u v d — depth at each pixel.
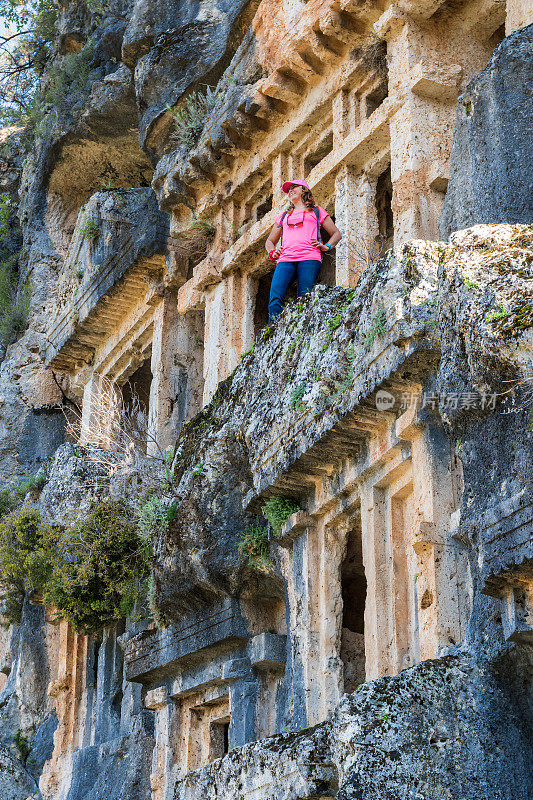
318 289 9.70
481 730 6.71
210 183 14.49
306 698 9.60
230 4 15.65
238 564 11.02
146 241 15.94
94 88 20.23
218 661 11.57
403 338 7.82
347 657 9.90
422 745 6.60
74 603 14.20
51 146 21.34
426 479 8.07
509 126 8.08
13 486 20.17
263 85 12.95
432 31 10.90
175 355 16.28
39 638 18.53
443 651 7.36
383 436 8.80
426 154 10.50
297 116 12.98
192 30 15.59
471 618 7.12
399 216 10.42
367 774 6.55
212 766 9.05
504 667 6.85
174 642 12.00
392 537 8.98
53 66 22.16
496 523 6.57
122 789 13.08
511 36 8.31
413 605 8.69
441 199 10.41
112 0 21.22
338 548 9.95
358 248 11.61
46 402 21.48
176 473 12.34
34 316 21.95
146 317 17.30
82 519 13.98
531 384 6.44
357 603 11.23
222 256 14.19
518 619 6.59
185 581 11.53
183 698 12.50
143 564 13.58
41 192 22.53
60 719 16.72
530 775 6.68
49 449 21.16
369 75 11.82
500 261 6.84
